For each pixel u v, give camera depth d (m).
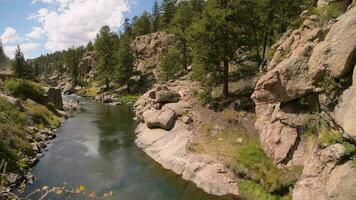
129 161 26.19
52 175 22.97
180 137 27.53
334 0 20.86
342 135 14.48
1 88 44.84
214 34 29.92
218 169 21.19
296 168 18.22
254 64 38.12
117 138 33.53
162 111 31.70
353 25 14.71
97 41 97.88
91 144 31.36
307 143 18.39
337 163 13.99
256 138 23.77
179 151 25.27
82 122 42.91
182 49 66.81
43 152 28.61
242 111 28.28
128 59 78.56
